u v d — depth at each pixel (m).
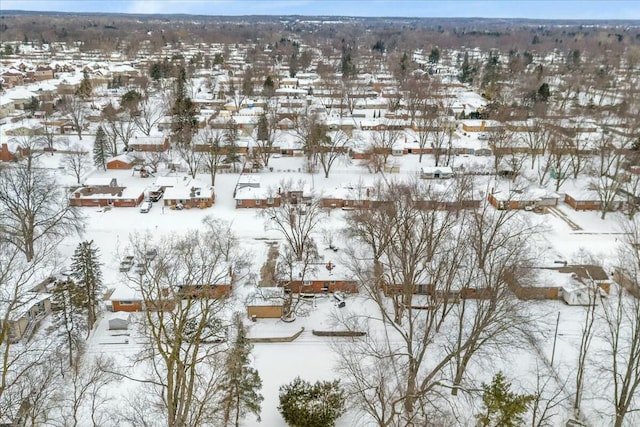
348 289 58.28
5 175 71.12
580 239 72.44
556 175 90.88
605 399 40.38
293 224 63.81
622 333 50.06
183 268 53.75
